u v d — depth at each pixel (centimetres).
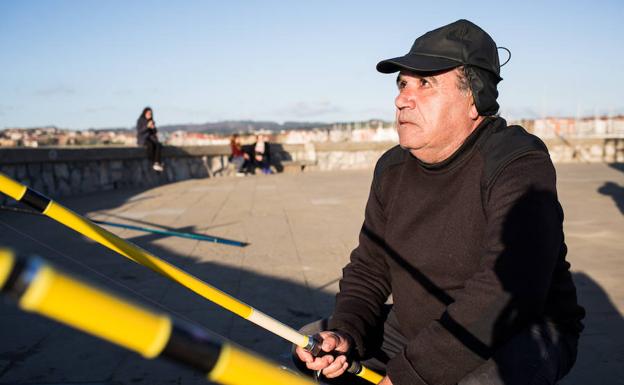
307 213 906
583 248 617
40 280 56
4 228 749
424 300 206
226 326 385
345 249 628
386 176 224
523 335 182
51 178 1190
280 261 570
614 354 334
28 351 339
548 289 179
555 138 2069
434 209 203
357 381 217
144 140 1494
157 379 305
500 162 186
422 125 197
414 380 179
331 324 217
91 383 298
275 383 84
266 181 1555
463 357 175
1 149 1013
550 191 181
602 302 430
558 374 184
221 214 903
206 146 1727
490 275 176
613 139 2086
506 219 179
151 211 945
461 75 194
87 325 61
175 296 450
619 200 1000
